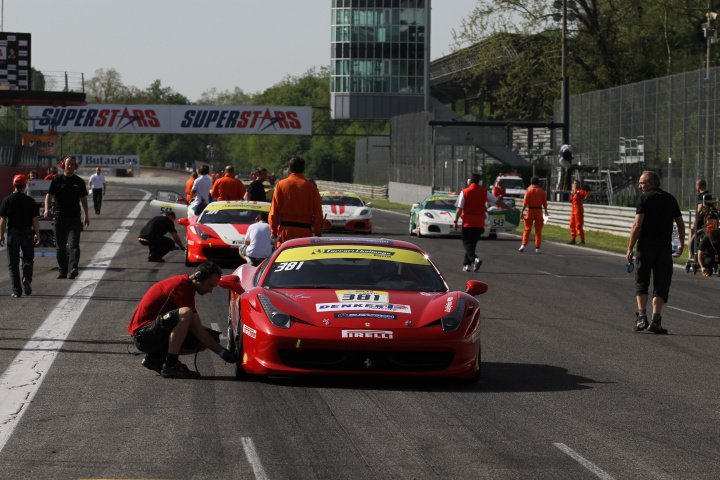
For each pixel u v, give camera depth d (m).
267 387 18.14
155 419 15.48
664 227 26.50
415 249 21.39
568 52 137.38
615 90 87.81
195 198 50.81
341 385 18.42
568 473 12.80
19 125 109.62
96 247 51.53
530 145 147.88
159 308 19.22
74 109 175.75
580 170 93.75
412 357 18.03
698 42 137.38
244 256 31.66
